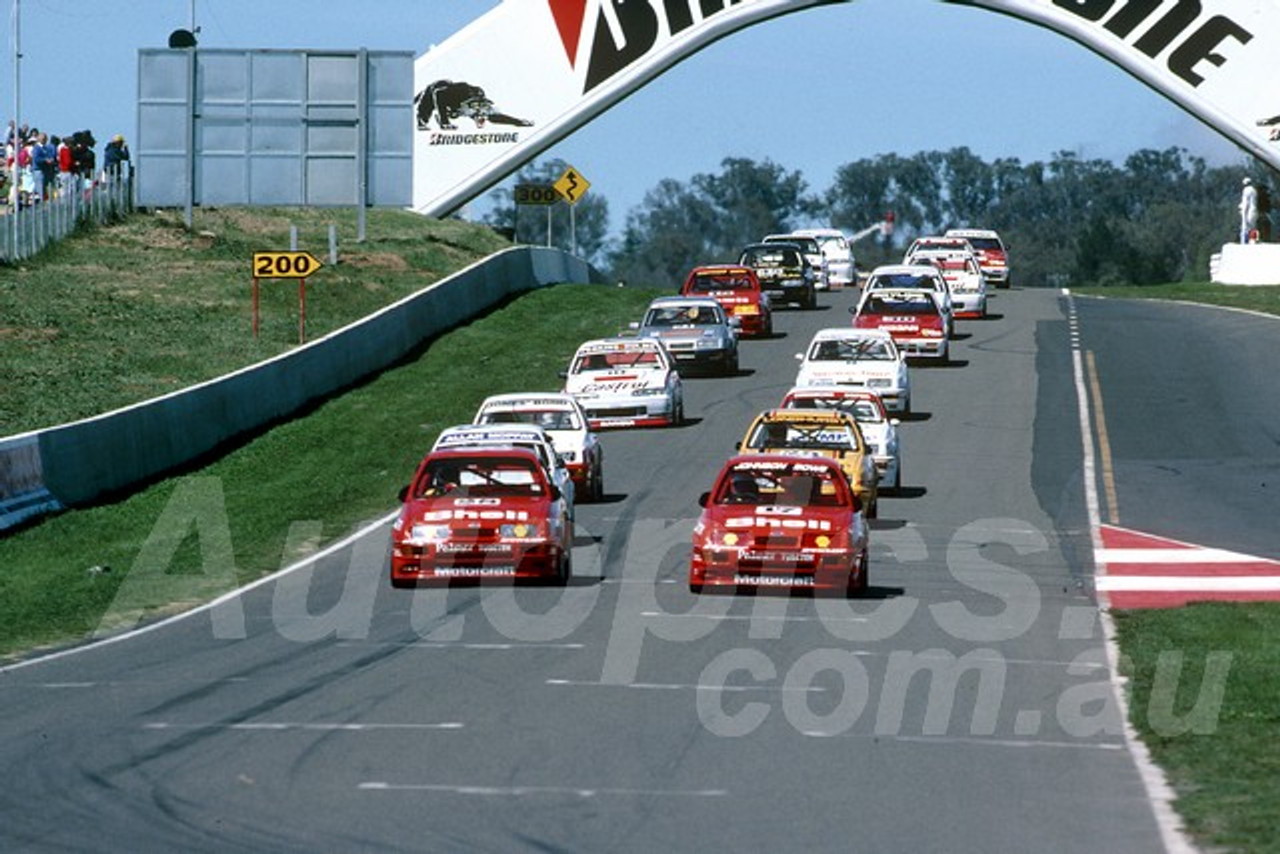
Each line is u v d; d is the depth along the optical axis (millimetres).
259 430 131375
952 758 48250
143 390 141625
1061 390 152000
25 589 82312
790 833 40250
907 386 137000
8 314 164375
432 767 46688
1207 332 189625
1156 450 127125
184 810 42344
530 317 194125
